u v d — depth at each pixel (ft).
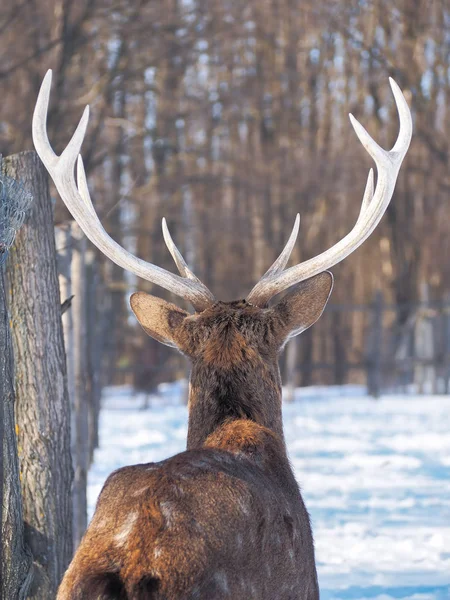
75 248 72.28
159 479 27.55
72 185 36.40
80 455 66.80
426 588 54.54
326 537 67.62
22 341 43.47
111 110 214.69
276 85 283.59
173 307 36.76
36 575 42.22
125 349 222.07
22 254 43.70
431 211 288.51
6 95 196.44
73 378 64.08
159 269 37.22
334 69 296.51
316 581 31.53
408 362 200.34
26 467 43.14
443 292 287.48
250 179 265.54
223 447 31.81
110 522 27.12
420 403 173.37
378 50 276.21
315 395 198.90
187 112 232.73
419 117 269.64
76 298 72.38
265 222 273.54
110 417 159.84
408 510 76.48
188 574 25.67
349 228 280.92
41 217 44.21
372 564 60.29
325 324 276.21
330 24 267.59
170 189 236.63
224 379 34.50
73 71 206.49
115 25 201.16
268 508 28.32
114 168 239.71
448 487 86.28
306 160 272.72
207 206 281.13
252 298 37.83
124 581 25.79
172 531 26.21
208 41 231.30
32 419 43.32
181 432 131.13
